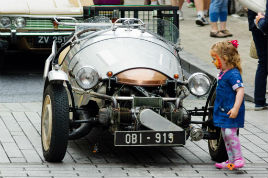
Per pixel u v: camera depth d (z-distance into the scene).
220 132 7.68
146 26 9.12
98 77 7.45
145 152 8.28
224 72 7.37
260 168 7.66
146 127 7.52
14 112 10.02
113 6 11.08
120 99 7.44
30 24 12.74
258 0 10.20
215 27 16.23
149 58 7.95
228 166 7.46
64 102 7.45
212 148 7.98
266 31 9.35
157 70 7.76
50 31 12.84
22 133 8.89
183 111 7.75
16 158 7.77
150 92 7.75
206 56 14.17
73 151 8.17
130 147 8.47
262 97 10.64
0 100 11.03
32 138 8.67
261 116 10.27
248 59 13.95
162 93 7.81
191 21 18.47
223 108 7.35
